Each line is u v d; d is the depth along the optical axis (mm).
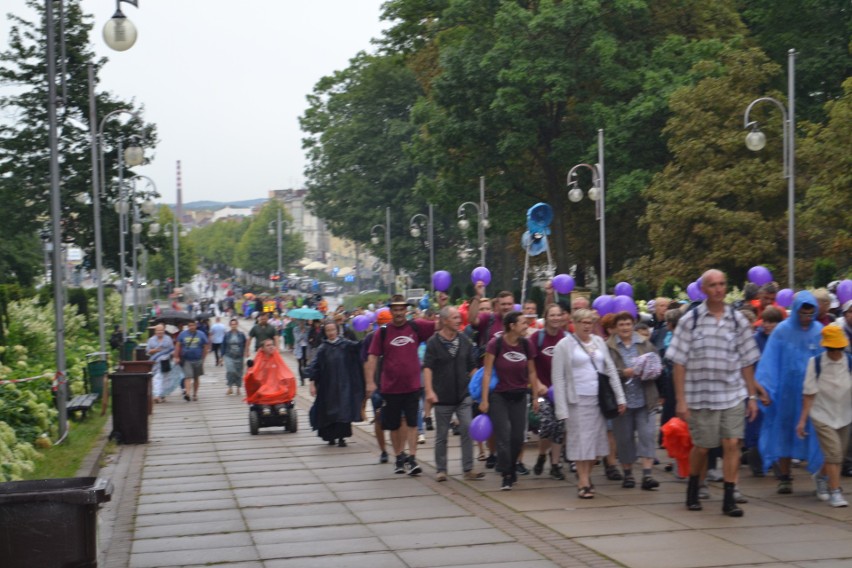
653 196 46094
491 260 78750
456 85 52094
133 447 20391
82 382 29875
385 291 94438
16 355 24922
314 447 19531
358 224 80250
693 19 52062
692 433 11945
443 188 55438
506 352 14070
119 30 17969
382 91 78875
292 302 77625
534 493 13773
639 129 48438
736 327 11844
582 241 56406
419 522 12242
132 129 58688
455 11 52375
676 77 47469
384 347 15703
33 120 57312
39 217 58500
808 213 40094
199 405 29922
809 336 12766
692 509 12234
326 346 19172
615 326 13898
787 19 54969
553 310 14797
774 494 13039
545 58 49000
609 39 48250
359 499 13852
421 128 57219
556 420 14500
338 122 82188
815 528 11133
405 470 15797
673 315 16016
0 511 8219
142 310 88500
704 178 44469
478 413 15648
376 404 16859
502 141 50438
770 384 12656
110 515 13234
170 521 12758
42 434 19656
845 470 14016
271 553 10914
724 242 43844
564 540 11039
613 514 12203
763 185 44625
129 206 60188
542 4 48875
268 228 182000
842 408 12164
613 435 14281
